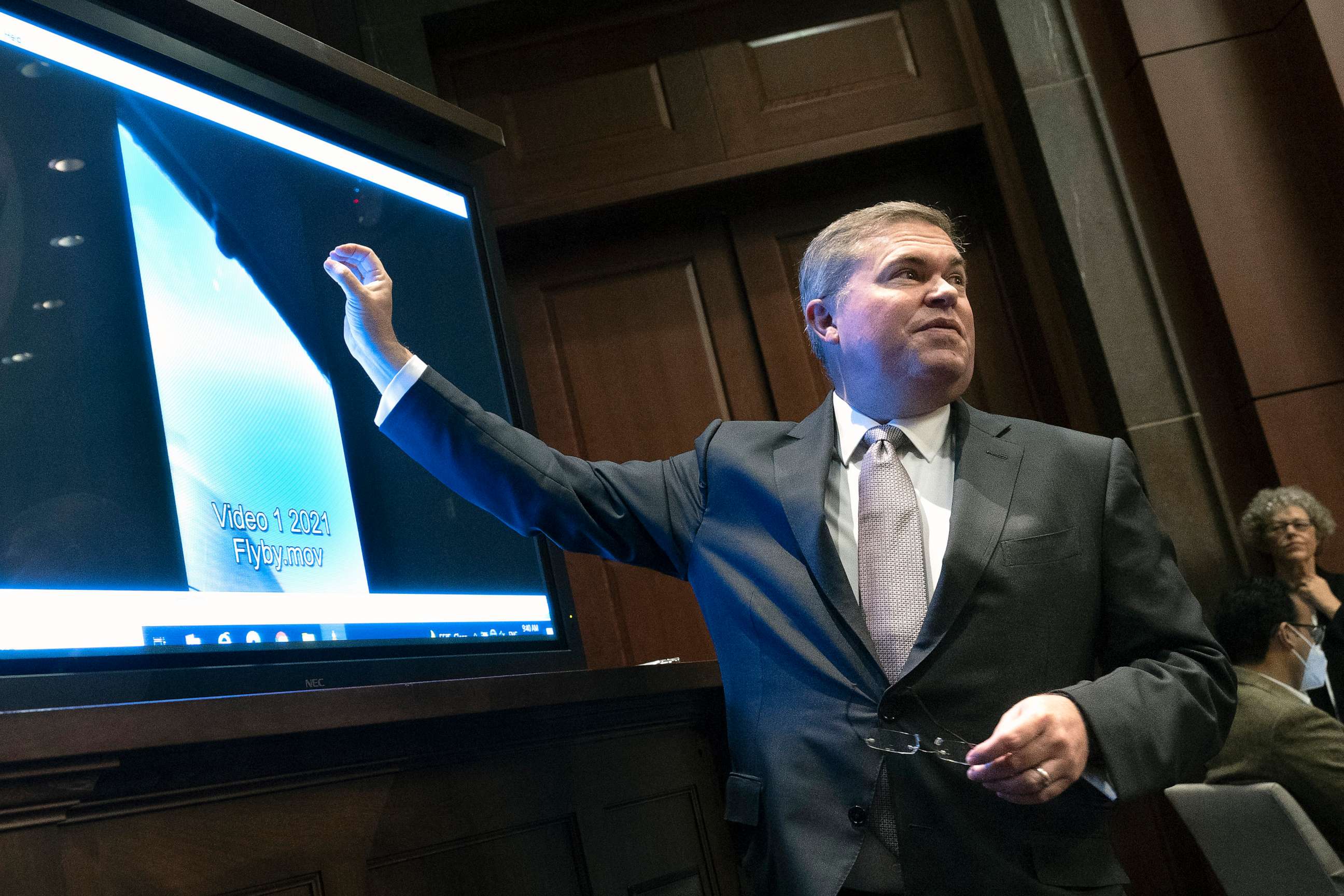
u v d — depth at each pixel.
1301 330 3.08
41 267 1.25
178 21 1.56
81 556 1.17
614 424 3.36
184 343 1.39
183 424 1.35
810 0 3.49
